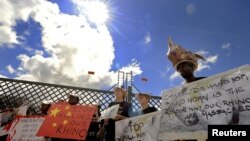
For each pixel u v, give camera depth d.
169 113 2.47
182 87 2.45
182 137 2.23
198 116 2.16
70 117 3.82
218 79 2.12
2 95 6.57
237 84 1.95
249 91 1.84
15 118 5.16
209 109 2.09
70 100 4.52
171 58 2.66
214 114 2.03
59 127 3.73
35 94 6.81
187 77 2.58
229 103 1.95
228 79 2.03
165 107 2.55
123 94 4.30
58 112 3.92
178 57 2.58
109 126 3.78
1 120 5.64
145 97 4.05
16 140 4.80
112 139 3.72
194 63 2.56
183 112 2.32
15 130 4.94
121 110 4.03
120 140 3.33
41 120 4.82
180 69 2.58
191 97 2.31
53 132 3.70
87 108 3.88
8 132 5.06
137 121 3.14
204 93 2.19
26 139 4.70
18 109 5.58
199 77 2.60
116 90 4.32
